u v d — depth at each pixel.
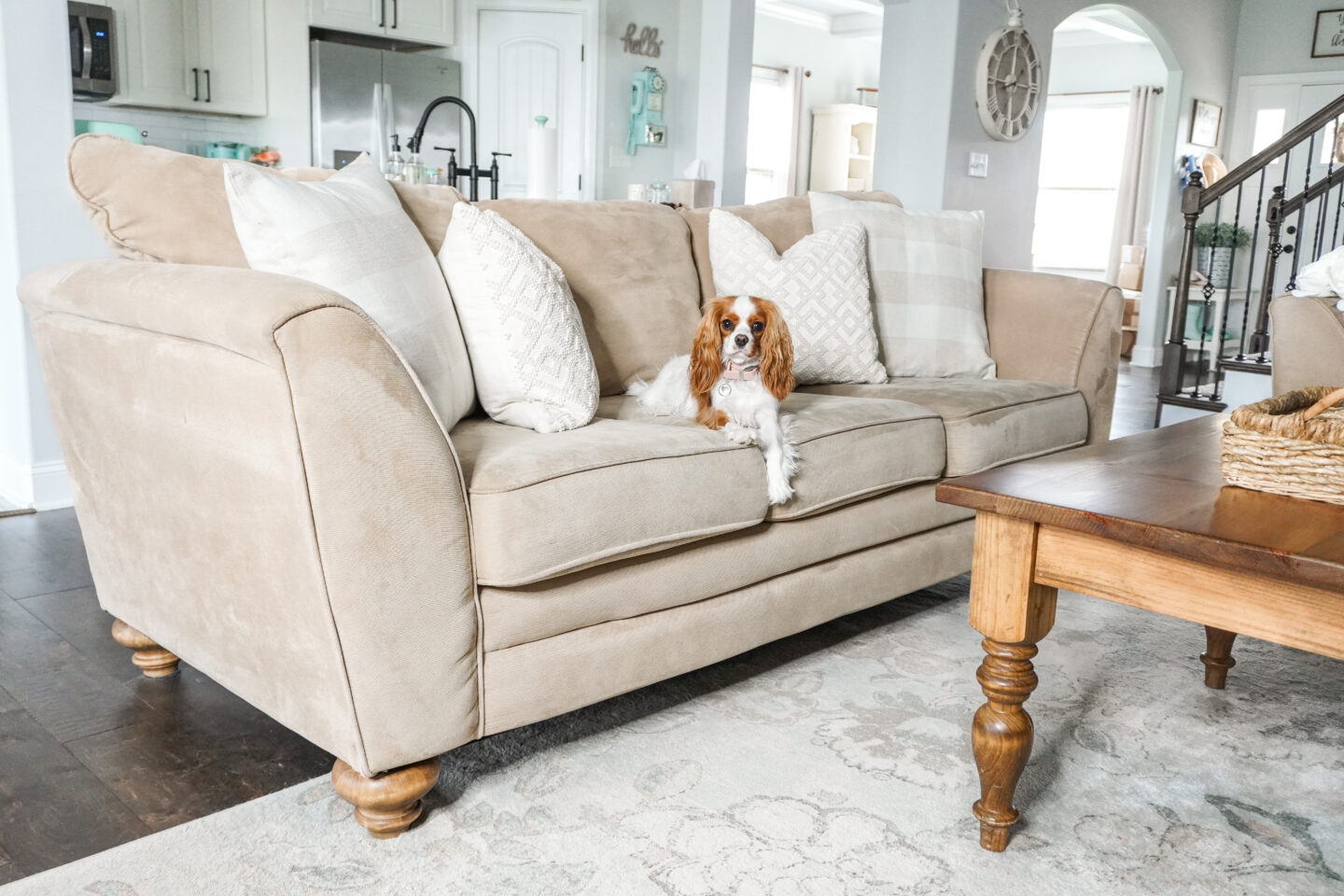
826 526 2.02
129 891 1.32
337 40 5.96
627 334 2.36
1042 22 6.07
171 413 1.49
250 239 1.59
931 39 5.58
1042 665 2.16
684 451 1.71
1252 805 1.61
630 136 6.61
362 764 1.39
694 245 2.66
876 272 2.76
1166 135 7.61
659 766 1.68
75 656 2.06
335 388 1.29
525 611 1.52
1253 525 1.24
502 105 6.30
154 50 5.04
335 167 5.69
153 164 1.72
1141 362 7.88
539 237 2.29
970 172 5.81
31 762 1.65
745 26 5.62
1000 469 1.57
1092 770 1.71
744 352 1.87
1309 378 3.04
